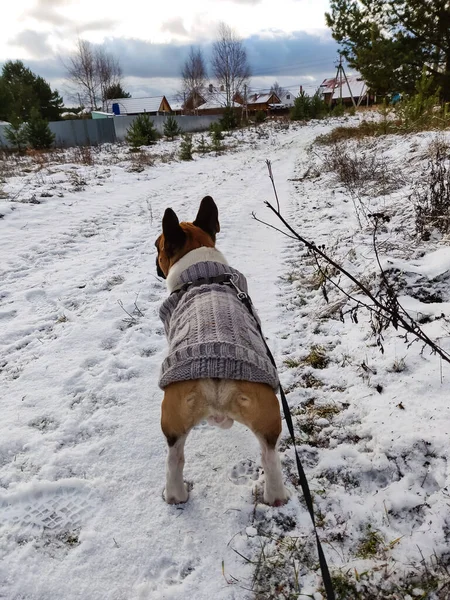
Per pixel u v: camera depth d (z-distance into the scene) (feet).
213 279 3.25
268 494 2.92
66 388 4.20
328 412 3.71
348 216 8.28
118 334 5.09
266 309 5.36
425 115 15.62
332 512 2.89
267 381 2.61
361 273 5.61
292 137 26.48
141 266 7.00
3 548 2.77
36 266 7.16
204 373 2.54
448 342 4.09
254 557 2.67
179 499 2.99
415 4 22.04
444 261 5.24
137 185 13.50
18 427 3.72
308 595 2.46
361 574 2.51
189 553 2.70
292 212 9.35
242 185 12.97
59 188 12.37
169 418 2.75
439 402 3.49
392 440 3.25
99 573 2.61
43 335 5.15
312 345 4.61
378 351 4.25
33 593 2.52
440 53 23.32
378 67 23.62
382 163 11.32
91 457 3.41
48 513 2.98
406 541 2.64
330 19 24.32
